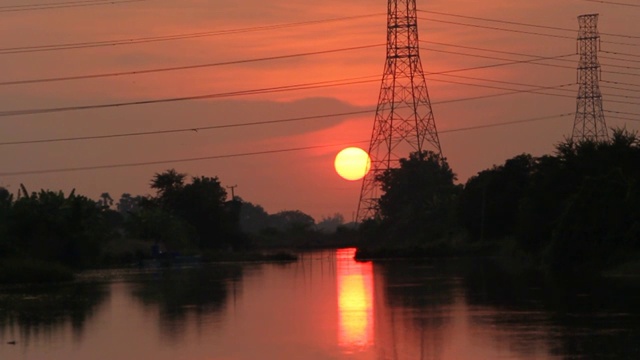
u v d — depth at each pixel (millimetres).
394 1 127625
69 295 75688
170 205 196750
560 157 108938
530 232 106938
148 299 68875
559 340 40188
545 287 69188
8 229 123125
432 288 71500
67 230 127938
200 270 118438
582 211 85875
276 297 67000
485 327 45312
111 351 41375
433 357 36938
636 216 83375
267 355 38750
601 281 73375
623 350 37188
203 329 48156
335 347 40312
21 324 53125
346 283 80750
